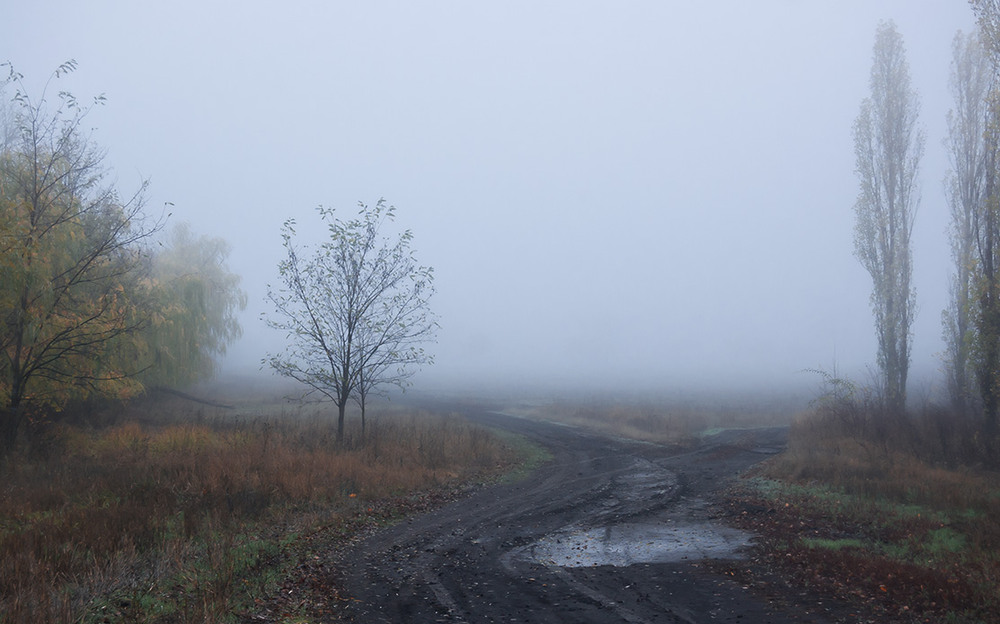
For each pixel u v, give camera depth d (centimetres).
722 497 1781
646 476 2178
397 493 1705
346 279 2203
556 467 2394
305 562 1041
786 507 1566
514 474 2205
